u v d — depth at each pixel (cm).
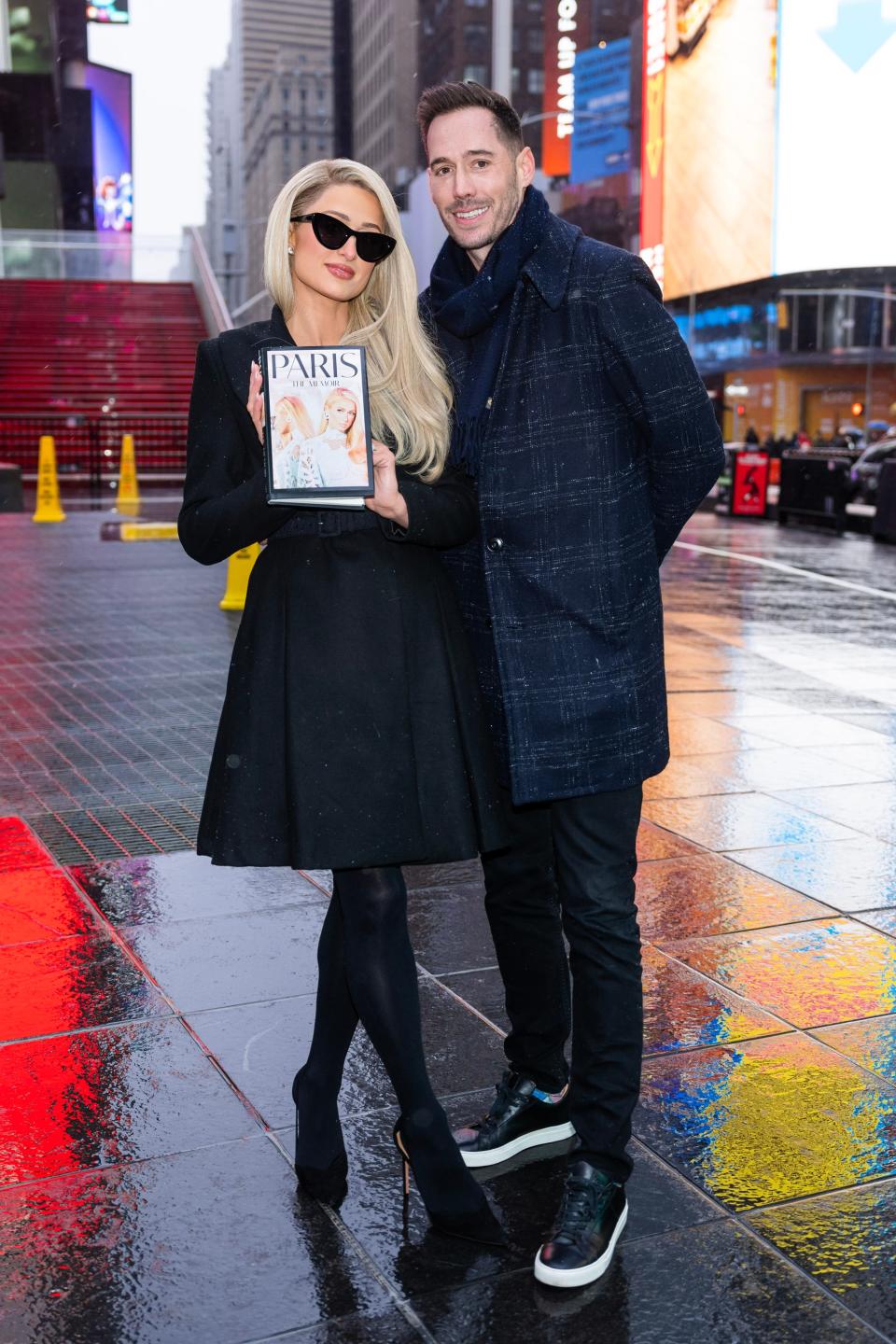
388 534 239
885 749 607
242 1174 266
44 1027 327
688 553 1522
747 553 1515
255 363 238
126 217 6259
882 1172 265
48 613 973
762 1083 301
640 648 251
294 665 236
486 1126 277
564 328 242
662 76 4159
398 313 247
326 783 233
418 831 238
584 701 243
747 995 347
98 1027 327
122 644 848
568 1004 279
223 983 354
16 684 728
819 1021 332
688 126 3997
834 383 3784
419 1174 241
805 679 767
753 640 902
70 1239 244
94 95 6084
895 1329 220
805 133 3359
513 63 10994
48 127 4084
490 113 242
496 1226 243
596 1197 239
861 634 937
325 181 243
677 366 238
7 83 4016
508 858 268
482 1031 327
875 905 412
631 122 5997
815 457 1878
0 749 595
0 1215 251
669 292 4228
